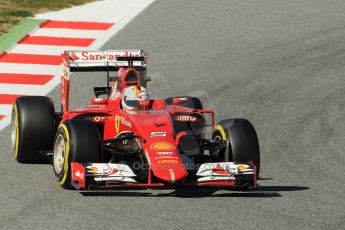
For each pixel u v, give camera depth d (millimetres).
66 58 41844
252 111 50781
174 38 65188
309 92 54250
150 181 33969
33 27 65250
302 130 47188
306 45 63594
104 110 38094
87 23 67500
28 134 39469
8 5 70438
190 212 33156
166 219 32188
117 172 33750
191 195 35594
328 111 50594
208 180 34250
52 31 65062
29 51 60812
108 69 42500
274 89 54844
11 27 65250
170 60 60625
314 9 72000
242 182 35250
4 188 36188
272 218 32750
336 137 45875
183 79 56906
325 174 39719
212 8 72312
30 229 31000
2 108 50344
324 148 44031
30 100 40188
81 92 54375
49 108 40188
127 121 36531
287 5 73125
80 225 31406
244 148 35812
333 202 35281
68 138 34812
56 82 55531
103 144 36688
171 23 68438
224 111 50750
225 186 36156
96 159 34719
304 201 35250
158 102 38000
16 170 39031
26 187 36312
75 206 33625
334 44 63656
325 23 68500
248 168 34938
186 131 35938
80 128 34938
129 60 40250
